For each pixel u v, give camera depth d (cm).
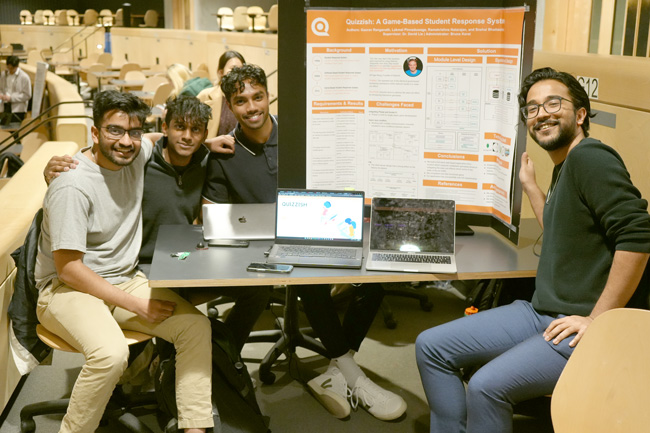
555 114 206
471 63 248
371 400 260
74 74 1325
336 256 232
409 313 354
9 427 248
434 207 237
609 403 158
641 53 321
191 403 216
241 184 274
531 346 198
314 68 254
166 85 703
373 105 259
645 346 151
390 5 248
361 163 265
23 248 239
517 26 234
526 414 263
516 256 238
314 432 251
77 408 213
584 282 201
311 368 298
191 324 222
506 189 247
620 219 187
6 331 247
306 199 242
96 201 228
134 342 224
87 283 219
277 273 219
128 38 1332
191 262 227
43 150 377
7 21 2078
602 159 195
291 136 260
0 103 883
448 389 216
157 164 256
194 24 1364
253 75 261
